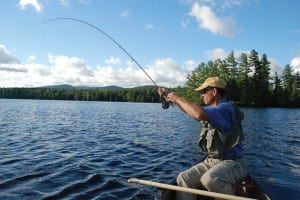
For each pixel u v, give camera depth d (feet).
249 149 50.16
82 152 43.42
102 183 28.55
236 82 244.22
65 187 27.27
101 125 85.51
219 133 16.71
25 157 39.34
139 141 55.21
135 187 27.50
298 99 254.27
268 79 252.62
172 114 148.25
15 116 116.78
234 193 17.78
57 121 96.99
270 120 115.44
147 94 395.75
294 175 33.60
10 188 26.81
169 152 44.50
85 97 462.19
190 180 17.31
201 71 244.22
